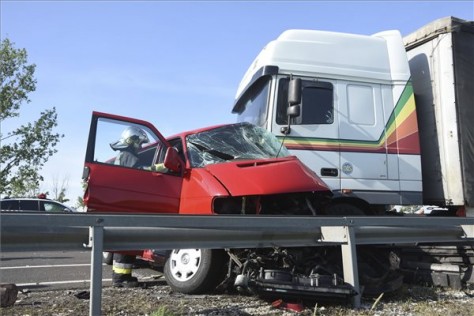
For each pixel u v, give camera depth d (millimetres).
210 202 5113
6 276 7855
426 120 7281
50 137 21641
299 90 6430
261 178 5137
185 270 5199
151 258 5785
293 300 4586
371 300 4965
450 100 6984
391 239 5070
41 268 9016
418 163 7020
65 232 3447
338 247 5109
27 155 21078
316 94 6832
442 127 7035
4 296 4359
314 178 5340
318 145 6668
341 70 7008
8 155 20750
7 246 3254
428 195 7129
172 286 5234
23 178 21031
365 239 4859
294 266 4855
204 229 4051
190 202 5328
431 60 7328
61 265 9562
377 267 5383
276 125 6578
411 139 7070
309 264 4926
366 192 6742
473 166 6863
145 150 5617
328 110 6820
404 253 6688
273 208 5508
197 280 5039
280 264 4902
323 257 5020
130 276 6102
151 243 3811
